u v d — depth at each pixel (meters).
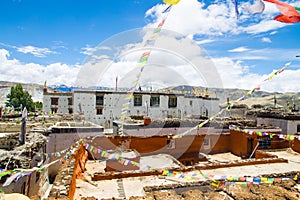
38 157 12.21
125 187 10.56
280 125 24.62
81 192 10.13
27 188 10.24
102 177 11.68
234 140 21.42
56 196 7.48
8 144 11.11
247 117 29.48
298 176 11.45
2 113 21.61
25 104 50.19
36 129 17.81
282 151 20.08
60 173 9.59
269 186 9.63
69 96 41.59
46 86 41.22
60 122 22.50
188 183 9.98
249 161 14.75
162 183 11.07
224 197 8.65
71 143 18.33
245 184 9.01
